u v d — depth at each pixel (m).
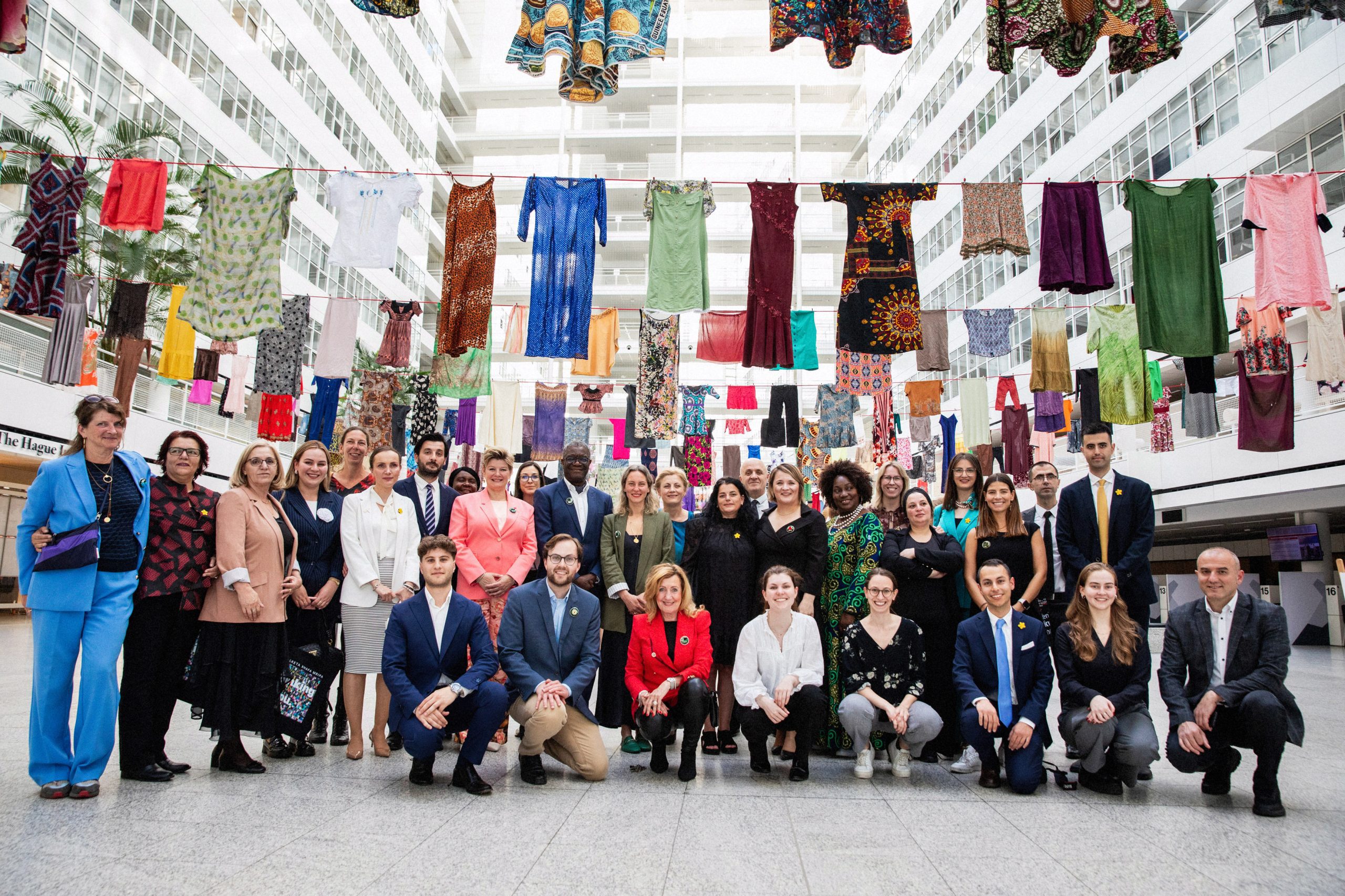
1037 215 21.88
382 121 28.77
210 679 3.96
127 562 3.72
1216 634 4.00
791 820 3.43
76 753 3.53
